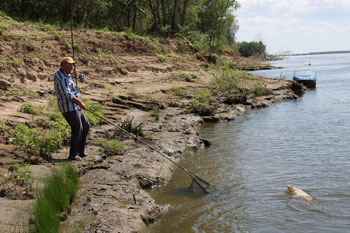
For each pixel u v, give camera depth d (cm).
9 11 2952
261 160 833
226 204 586
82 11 3100
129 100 1456
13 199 488
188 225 510
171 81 2033
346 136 1040
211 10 5534
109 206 514
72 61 661
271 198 606
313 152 888
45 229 398
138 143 895
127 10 3831
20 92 1255
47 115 979
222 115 1409
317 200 593
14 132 744
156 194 630
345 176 705
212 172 752
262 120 1363
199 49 3609
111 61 2016
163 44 2898
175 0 3762
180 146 911
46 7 2966
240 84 2153
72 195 517
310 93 2261
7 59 1442
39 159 654
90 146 799
